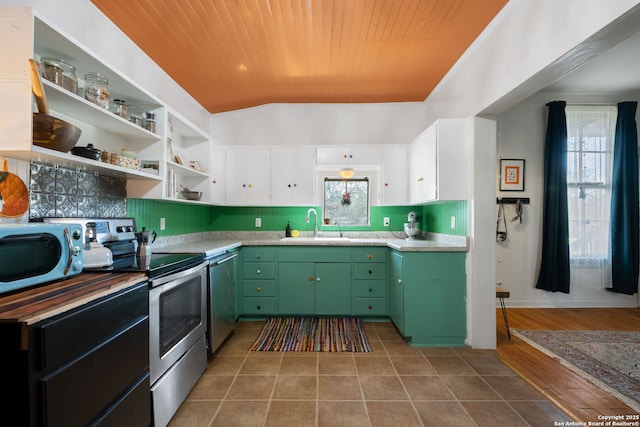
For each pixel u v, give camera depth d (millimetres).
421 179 3002
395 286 2865
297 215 3834
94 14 1798
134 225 2070
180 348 1756
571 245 3686
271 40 2281
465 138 2576
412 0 1869
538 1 1708
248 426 1580
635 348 2537
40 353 873
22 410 842
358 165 3527
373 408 1731
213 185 3223
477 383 1997
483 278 2520
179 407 1733
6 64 1161
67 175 1686
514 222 3693
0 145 1158
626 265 3547
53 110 1583
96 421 1075
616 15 1244
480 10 1990
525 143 3707
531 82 1845
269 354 2412
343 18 2037
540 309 3607
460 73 2674
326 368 2193
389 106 3684
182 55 2381
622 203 3578
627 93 3652
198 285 2053
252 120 3717
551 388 1944
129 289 1318
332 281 3139
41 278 1151
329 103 3676
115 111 1901
